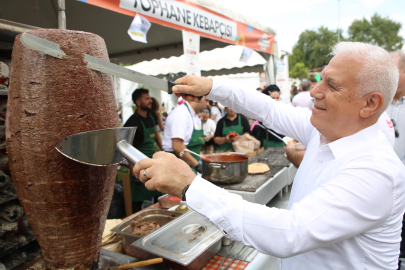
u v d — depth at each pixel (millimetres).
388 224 887
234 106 1488
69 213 999
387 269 950
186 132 3078
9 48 1308
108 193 1104
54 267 1070
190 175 867
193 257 1208
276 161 2723
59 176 947
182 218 1601
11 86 943
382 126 1757
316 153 1118
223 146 4539
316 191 858
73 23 3660
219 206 832
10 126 954
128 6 2471
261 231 813
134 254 1416
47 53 866
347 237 830
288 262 1147
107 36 4332
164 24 2865
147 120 3605
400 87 2516
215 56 6602
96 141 861
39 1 2965
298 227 800
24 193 983
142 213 1795
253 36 4508
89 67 945
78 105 932
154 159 856
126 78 1016
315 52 49094
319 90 972
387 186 816
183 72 6730
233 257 1444
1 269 1165
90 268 1121
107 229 1697
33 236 1305
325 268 988
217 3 3652
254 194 1799
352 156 917
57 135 923
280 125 1489
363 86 870
